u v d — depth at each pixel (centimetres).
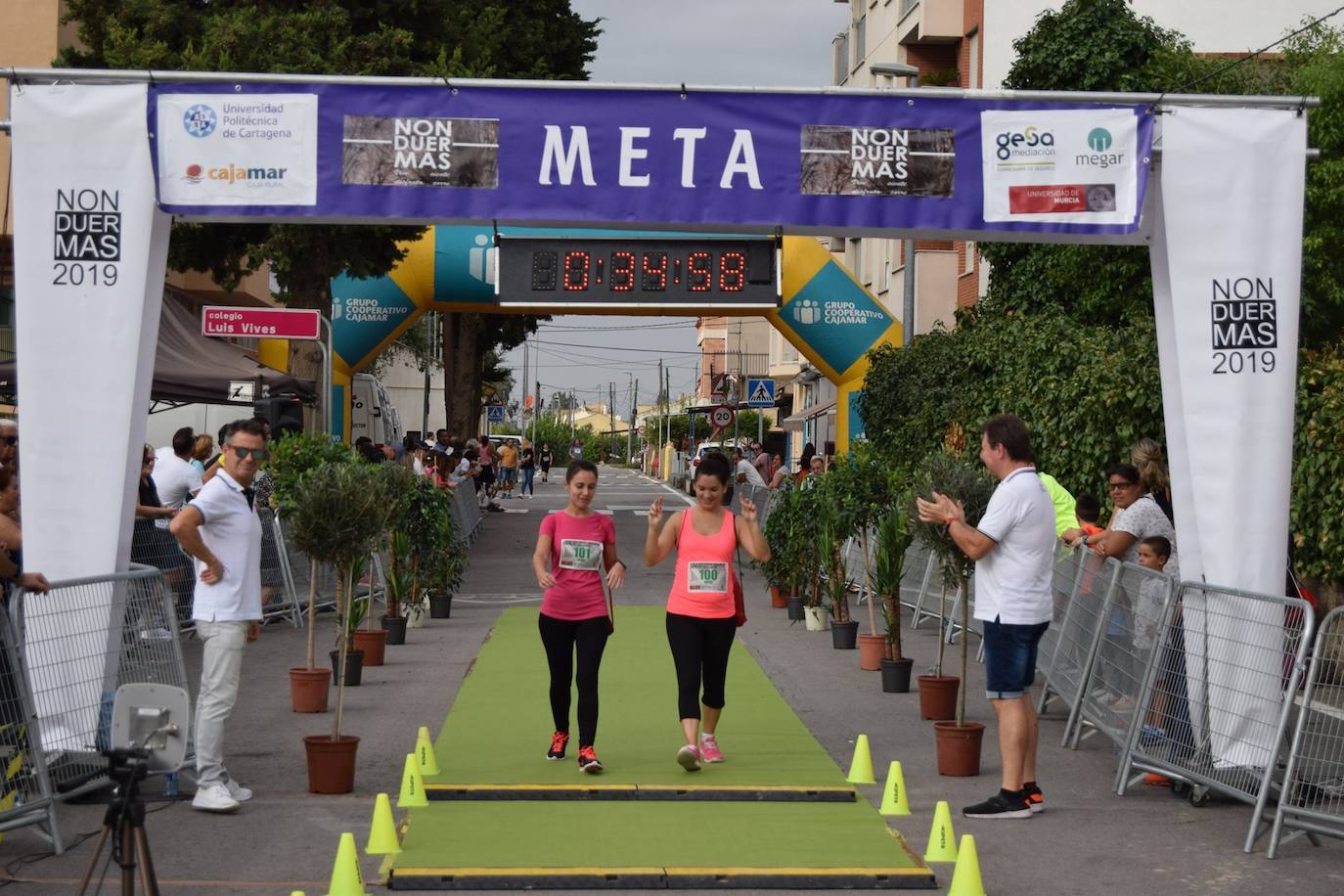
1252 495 944
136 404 954
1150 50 2228
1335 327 1892
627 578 2212
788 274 2750
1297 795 745
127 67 2208
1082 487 1565
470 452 3894
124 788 520
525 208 983
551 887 664
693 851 723
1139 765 883
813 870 680
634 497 4934
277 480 1600
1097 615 1019
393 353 5912
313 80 967
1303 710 747
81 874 686
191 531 789
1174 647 867
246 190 962
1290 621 779
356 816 796
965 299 3105
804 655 1467
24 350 929
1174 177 970
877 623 1750
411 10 2405
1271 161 969
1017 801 816
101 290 935
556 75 3669
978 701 1217
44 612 757
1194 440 952
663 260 2083
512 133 983
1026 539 811
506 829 768
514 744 998
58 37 2761
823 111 993
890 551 1256
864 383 2556
